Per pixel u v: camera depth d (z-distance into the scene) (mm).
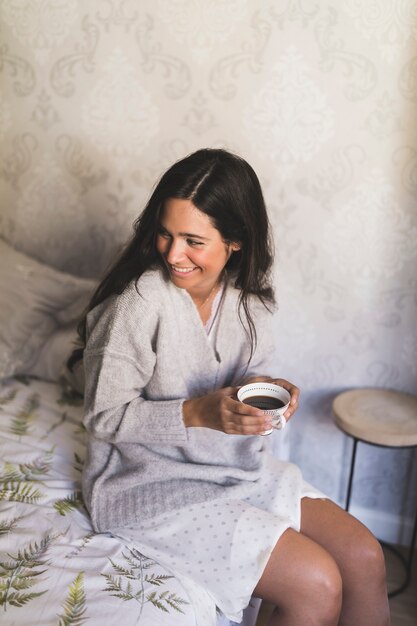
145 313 1057
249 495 1163
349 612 1182
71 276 1640
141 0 1511
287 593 1035
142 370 1080
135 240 1093
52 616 883
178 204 981
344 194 1542
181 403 1058
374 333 1641
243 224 1048
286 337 1700
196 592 1008
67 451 1329
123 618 896
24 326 1560
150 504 1097
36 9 1580
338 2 1409
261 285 1203
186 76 1547
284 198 1581
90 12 1553
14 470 1235
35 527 1077
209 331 1187
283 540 1060
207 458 1156
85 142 1668
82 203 1726
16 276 1593
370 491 1786
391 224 1539
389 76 1435
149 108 1598
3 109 1695
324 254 1601
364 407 1567
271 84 1502
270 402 1036
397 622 1496
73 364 1373
